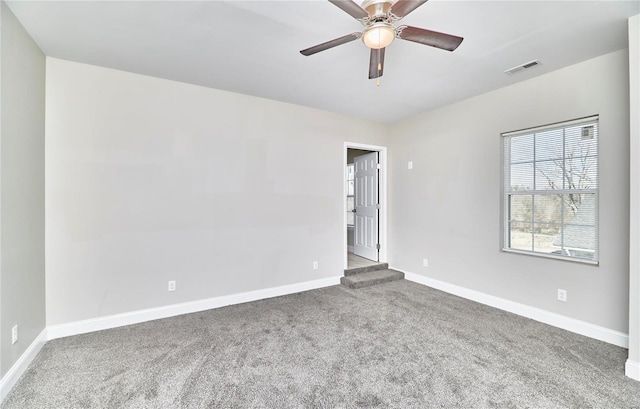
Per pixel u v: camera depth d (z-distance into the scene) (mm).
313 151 4000
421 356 2287
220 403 1765
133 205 2893
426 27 2098
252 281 3559
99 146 2742
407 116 4336
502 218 3295
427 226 4125
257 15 1967
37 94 2365
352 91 3354
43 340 2439
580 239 2721
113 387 1910
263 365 2164
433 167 4031
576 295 2684
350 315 3096
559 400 1790
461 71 2818
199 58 2582
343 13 1945
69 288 2633
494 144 3324
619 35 2193
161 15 1972
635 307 1992
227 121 3373
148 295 2971
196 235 3209
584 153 2684
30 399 1793
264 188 3627
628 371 2014
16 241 2027
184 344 2477
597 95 2539
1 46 1836
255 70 2816
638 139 1955
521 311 3074
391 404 1759
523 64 2674
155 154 2992
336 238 4234
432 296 3688
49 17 1997
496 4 1839
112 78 2795
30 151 2248
